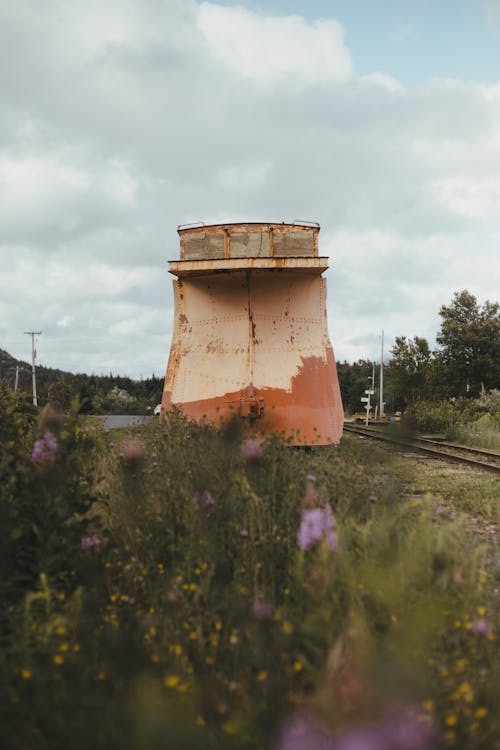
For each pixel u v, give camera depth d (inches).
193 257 495.2
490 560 220.2
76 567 166.9
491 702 113.5
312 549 149.7
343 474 248.4
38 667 118.3
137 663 123.1
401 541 176.2
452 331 2755.9
